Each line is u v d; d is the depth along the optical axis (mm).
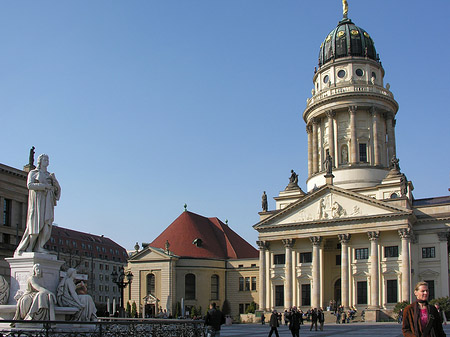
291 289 95688
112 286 168750
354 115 108312
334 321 87125
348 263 91562
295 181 111750
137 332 18641
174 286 108000
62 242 151125
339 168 106938
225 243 121000
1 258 74688
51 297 20062
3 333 16203
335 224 93062
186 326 21500
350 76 111688
